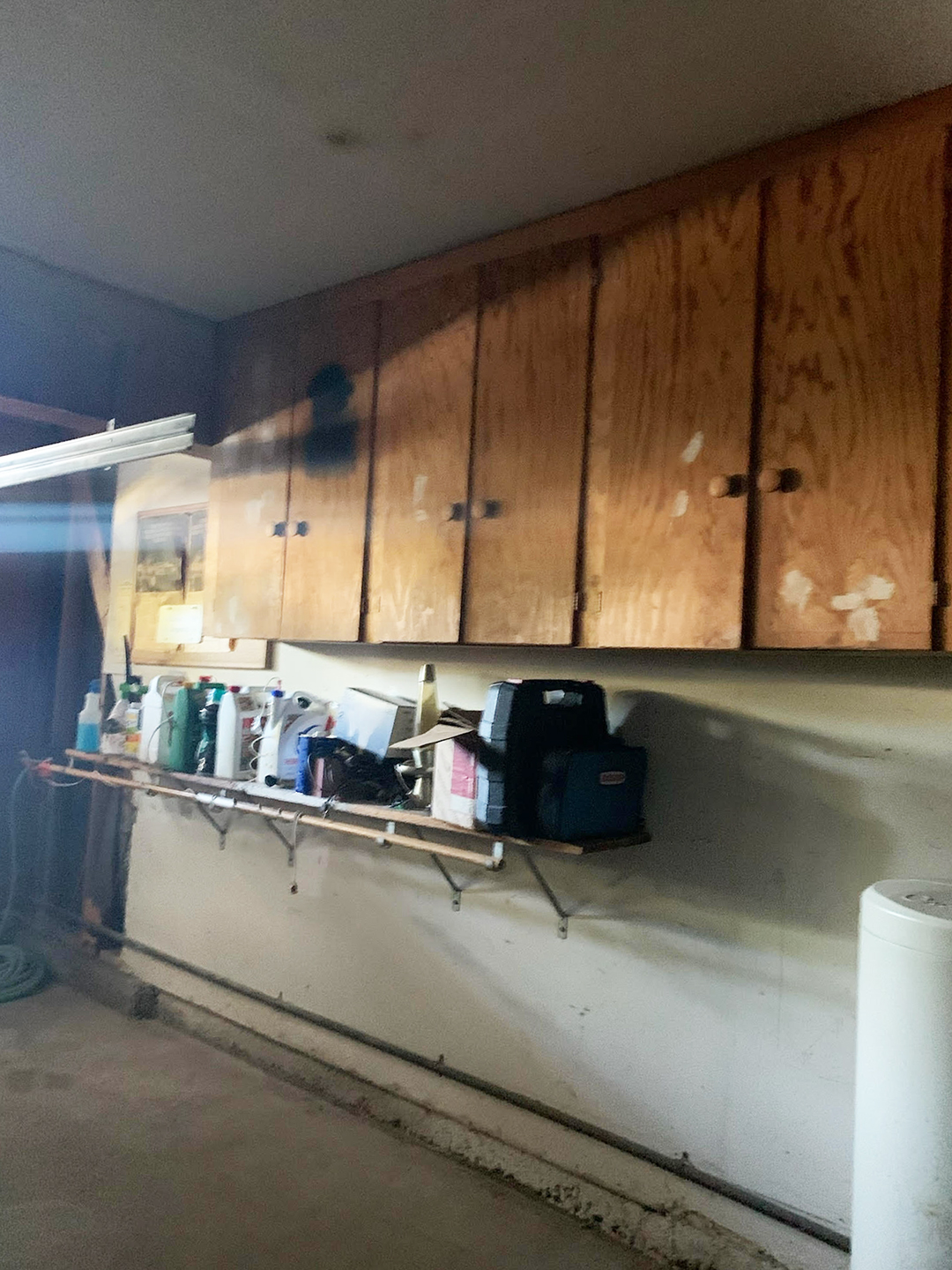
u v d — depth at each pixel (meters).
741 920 1.85
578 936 2.11
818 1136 1.73
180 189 1.96
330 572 2.30
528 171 1.80
